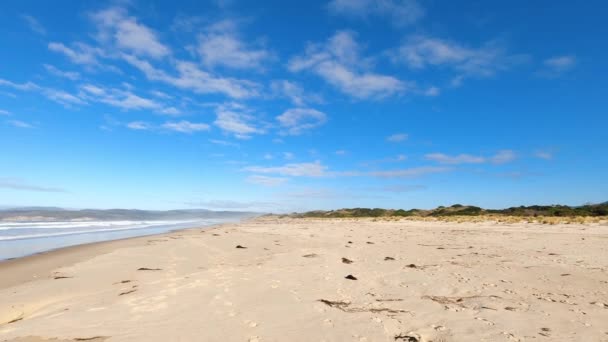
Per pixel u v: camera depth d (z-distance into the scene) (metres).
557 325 5.88
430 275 10.13
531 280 9.34
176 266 12.70
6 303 8.05
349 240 22.36
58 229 38.47
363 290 8.41
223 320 6.22
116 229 41.44
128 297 7.95
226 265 12.66
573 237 20.16
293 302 7.34
